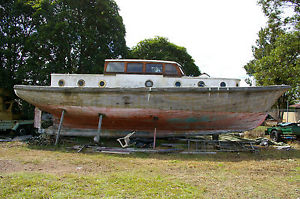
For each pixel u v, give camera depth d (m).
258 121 7.71
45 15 12.45
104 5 14.05
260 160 5.71
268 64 14.95
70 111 7.80
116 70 7.80
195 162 5.31
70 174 3.95
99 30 14.52
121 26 15.37
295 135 9.09
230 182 3.77
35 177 3.70
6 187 3.20
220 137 9.68
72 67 13.53
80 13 14.18
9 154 5.78
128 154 6.20
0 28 12.70
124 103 7.31
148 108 7.30
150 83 7.63
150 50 23.91
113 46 14.80
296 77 13.02
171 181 3.73
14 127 9.86
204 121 7.64
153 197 2.99
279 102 20.05
